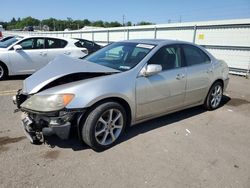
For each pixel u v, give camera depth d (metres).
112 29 20.80
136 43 4.46
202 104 5.27
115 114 3.58
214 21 12.04
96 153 3.41
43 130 3.12
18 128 4.13
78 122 3.21
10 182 2.75
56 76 3.33
